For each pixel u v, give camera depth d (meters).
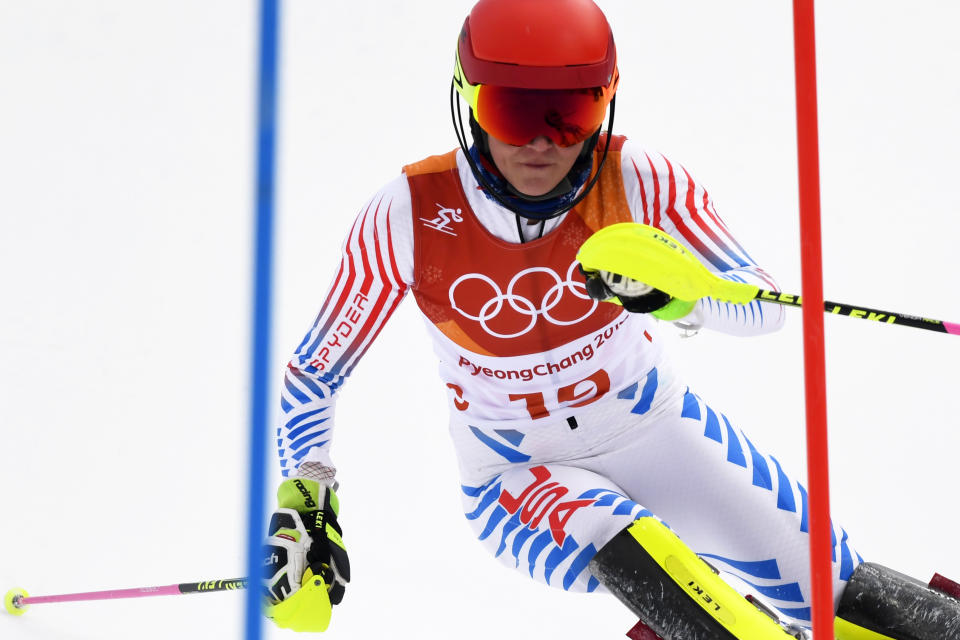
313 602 9.63
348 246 10.06
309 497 10.13
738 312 9.57
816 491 7.29
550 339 9.87
